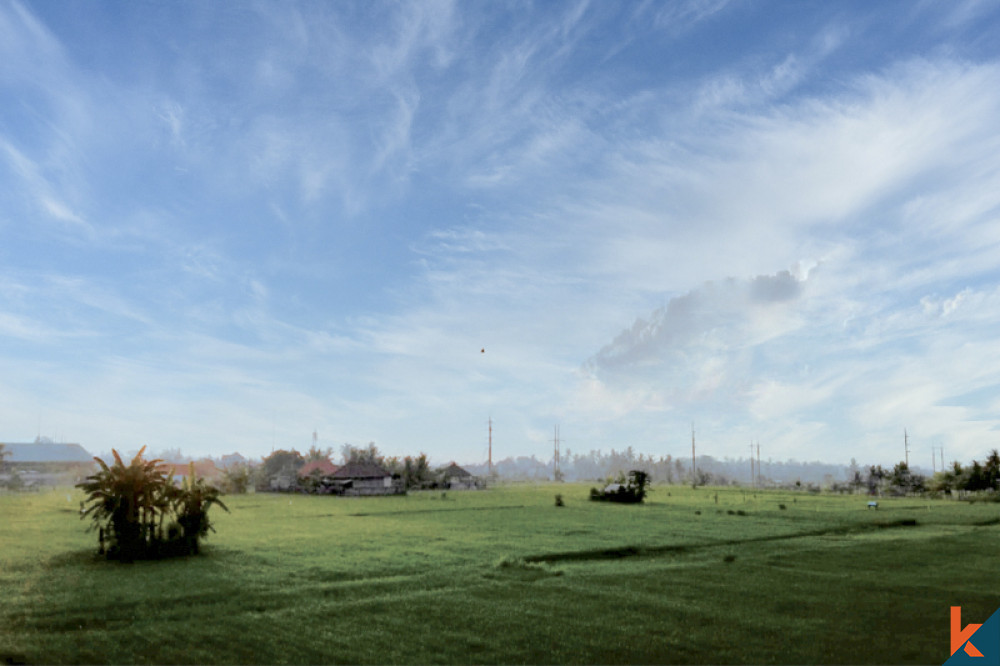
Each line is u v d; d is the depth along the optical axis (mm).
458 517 55594
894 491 121250
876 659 16281
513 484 156875
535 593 23344
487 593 23266
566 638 17844
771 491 128125
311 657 16016
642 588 24438
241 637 17562
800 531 46438
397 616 19938
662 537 41094
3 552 31750
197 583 24406
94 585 23953
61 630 18188
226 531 42781
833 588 24688
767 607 21516
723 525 50000
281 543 36344
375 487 100375
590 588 24281
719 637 18031
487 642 17391
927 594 23719
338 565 28672
